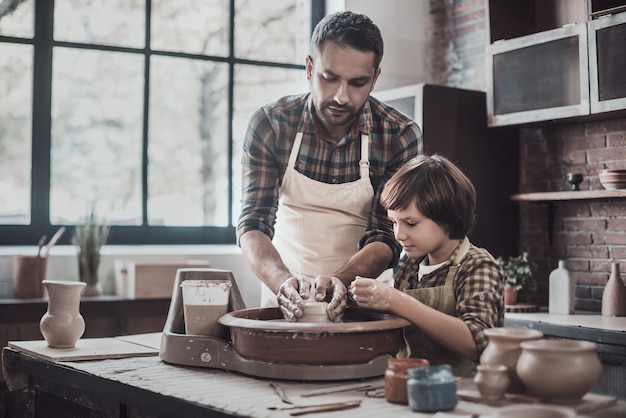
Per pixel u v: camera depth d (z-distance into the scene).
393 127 2.18
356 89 1.96
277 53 4.74
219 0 4.57
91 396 1.72
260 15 4.69
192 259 4.27
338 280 1.75
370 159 2.19
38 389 1.97
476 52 4.59
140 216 4.35
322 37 1.94
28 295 3.70
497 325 1.67
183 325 1.86
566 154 4.18
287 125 2.20
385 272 2.54
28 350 1.98
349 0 4.62
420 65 4.81
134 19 4.36
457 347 1.56
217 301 1.77
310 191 2.21
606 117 3.82
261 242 2.09
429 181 1.69
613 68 3.52
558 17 4.20
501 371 1.33
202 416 1.37
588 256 4.05
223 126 4.57
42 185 4.12
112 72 4.30
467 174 4.20
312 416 1.26
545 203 4.27
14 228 4.07
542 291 4.28
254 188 2.20
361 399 1.39
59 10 4.19
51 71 4.16
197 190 4.50
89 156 4.24
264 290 2.31
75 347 2.02
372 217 2.22
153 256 4.16
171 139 4.43
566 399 1.30
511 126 4.23
